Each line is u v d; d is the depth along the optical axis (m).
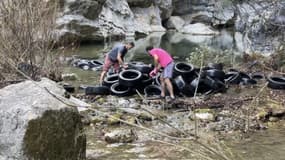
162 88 10.45
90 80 12.97
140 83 10.95
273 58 14.08
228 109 9.35
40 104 5.60
